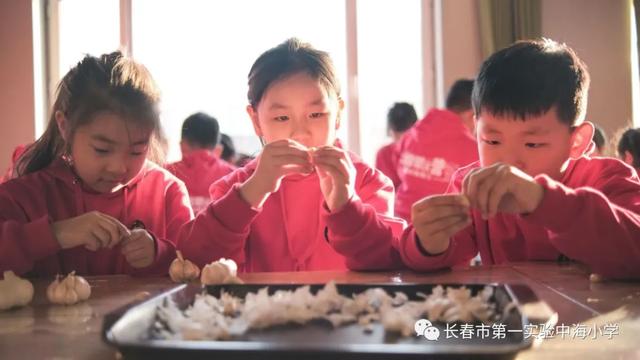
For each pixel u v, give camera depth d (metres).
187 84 3.77
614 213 0.79
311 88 1.07
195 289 0.65
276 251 1.19
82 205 1.12
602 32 3.87
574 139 1.00
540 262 0.97
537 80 0.91
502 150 0.93
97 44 4.08
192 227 1.01
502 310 0.57
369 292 0.63
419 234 0.86
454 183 1.16
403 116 3.28
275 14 3.77
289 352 0.40
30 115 3.95
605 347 0.47
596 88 3.87
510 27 3.83
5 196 1.07
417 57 4.11
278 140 0.98
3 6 3.94
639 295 0.68
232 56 3.73
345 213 0.90
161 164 1.25
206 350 0.41
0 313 0.66
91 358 0.48
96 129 0.98
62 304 0.70
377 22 4.05
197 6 3.82
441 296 0.61
